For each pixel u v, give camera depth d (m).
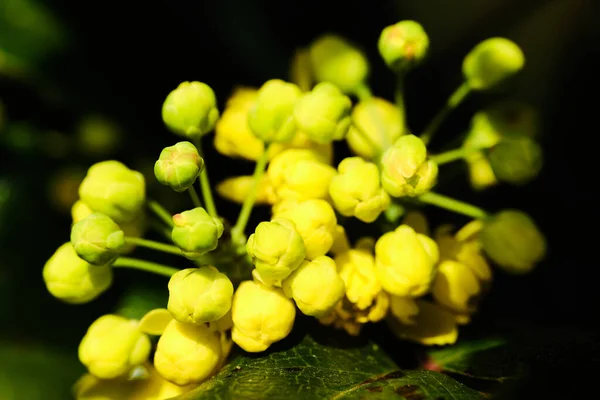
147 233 0.18
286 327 0.16
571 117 0.18
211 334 0.16
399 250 0.16
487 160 0.17
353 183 0.16
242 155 0.17
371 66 0.18
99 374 0.17
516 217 0.17
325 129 0.16
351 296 0.16
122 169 0.17
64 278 0.17
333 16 0.18
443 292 0.17
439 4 0.18
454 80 0.18
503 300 0.17
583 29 0.18
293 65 0.18
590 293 0.17
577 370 0.16
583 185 0.18
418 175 0.16
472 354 0.17
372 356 0.16
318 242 0.16
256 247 0.16
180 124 0.16
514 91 0.18
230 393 0.15
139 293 0.18
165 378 0.16
